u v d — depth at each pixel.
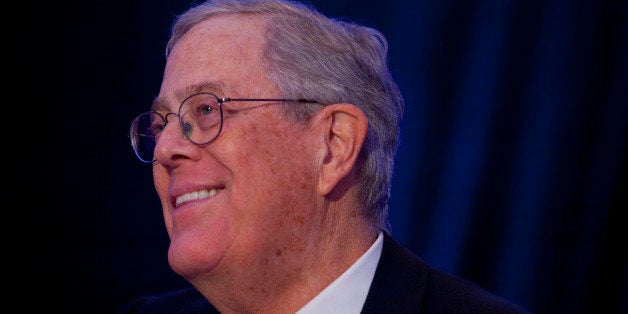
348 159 2.87
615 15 5.57
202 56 2.89
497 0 5.73
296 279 2.83
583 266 5.61
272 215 2.73
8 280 6.00
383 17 5.83
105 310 6.03
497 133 5.72
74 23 6.02
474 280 5.75
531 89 5.68
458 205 5.77
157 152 2.81
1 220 5.98
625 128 5.54
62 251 6.05
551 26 5.65
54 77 6.02
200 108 2.82
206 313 3.37
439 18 5.80
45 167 6.04
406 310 2.81
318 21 3.06
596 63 5.59
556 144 5.64
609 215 5.57
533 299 5.66
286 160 2.77
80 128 6.04
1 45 5.98
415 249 5.82
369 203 3.01
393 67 5.82
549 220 5.64
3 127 5.99
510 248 5.71
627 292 5.52
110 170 6.05
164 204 3.02
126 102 6.03
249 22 2.97
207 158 2.77
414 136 5.81
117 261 6.06
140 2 6.00
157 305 3.59
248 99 2.78
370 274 2.93
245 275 2.78
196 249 2.71
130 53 6.01
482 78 5.73
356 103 2.99
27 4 5.99
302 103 2.83
